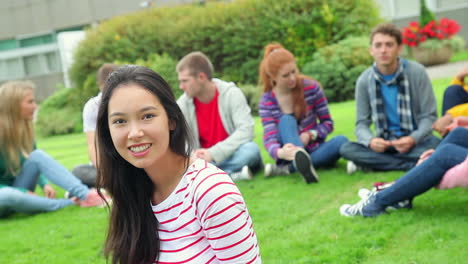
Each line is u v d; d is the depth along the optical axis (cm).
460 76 400
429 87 399
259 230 295
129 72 148
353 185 378
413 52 1347
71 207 417
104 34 1268
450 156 262
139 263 163
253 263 149
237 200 144
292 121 425
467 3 1661
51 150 953
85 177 458
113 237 168
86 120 397
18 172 418
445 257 224
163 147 147
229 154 434
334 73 1019
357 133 418
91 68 1281
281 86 429
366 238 258
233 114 447
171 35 1223
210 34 1200
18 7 2197
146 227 160
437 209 290
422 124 394
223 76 1191
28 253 302
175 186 156
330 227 284
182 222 152
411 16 1645
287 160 436
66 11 2100
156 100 146
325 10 1109
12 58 2239
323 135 443
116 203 165
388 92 408
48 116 1328
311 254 249
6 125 404
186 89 432
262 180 433
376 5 1205
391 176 386
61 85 1576
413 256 230
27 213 411
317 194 364
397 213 286
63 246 308
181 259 152
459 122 352
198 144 451
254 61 1156
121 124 145
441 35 1312
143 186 162
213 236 145
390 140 410
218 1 1309
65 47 1623
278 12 1153
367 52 1029
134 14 1320
